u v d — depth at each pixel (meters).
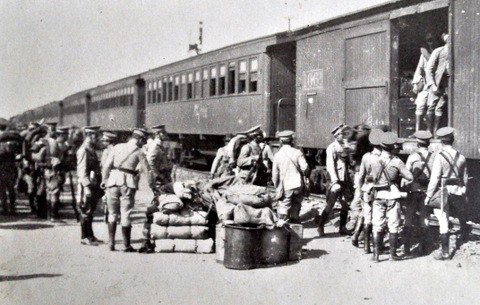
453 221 9.06
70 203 13.96
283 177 8.29
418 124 9.81
